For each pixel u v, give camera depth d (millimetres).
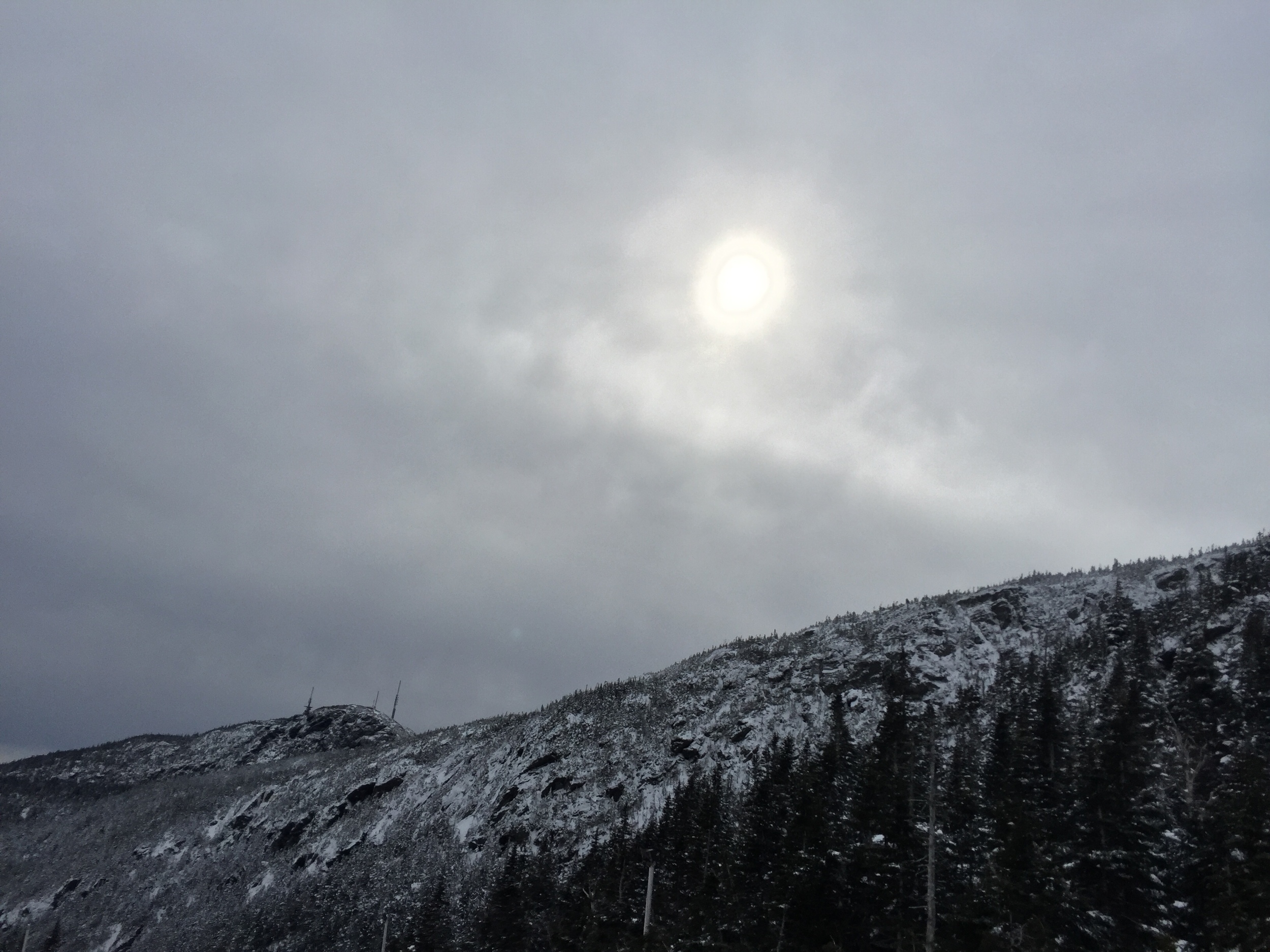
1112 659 111562
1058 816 66188
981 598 162250
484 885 129500
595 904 87688
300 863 186000
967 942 55688
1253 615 100375
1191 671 95750
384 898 145375
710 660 195000
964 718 108875
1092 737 76562
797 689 156625
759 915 69562
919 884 63000
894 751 87250
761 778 100438
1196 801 68625
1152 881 56656
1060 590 157125
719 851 86875
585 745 173875
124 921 199125
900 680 138250
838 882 65688
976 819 68312
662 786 145625
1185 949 54062
